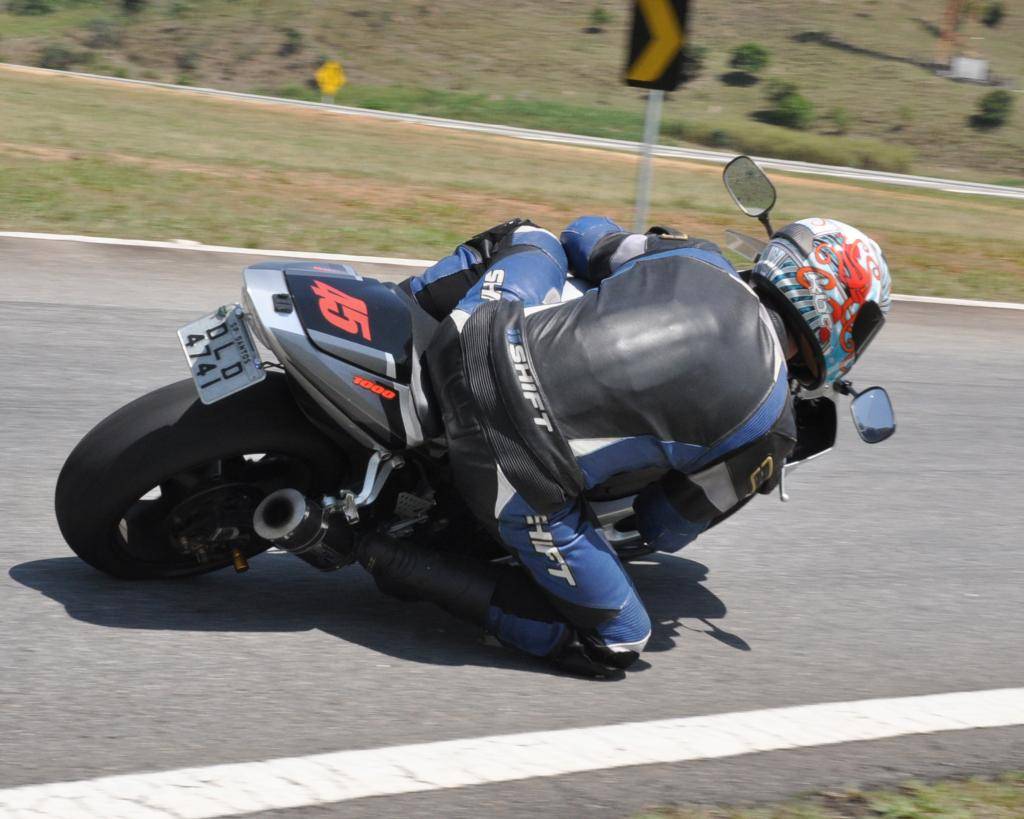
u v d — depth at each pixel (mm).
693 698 3717
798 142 66750
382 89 82438
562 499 3420
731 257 11984
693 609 4465
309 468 3787
